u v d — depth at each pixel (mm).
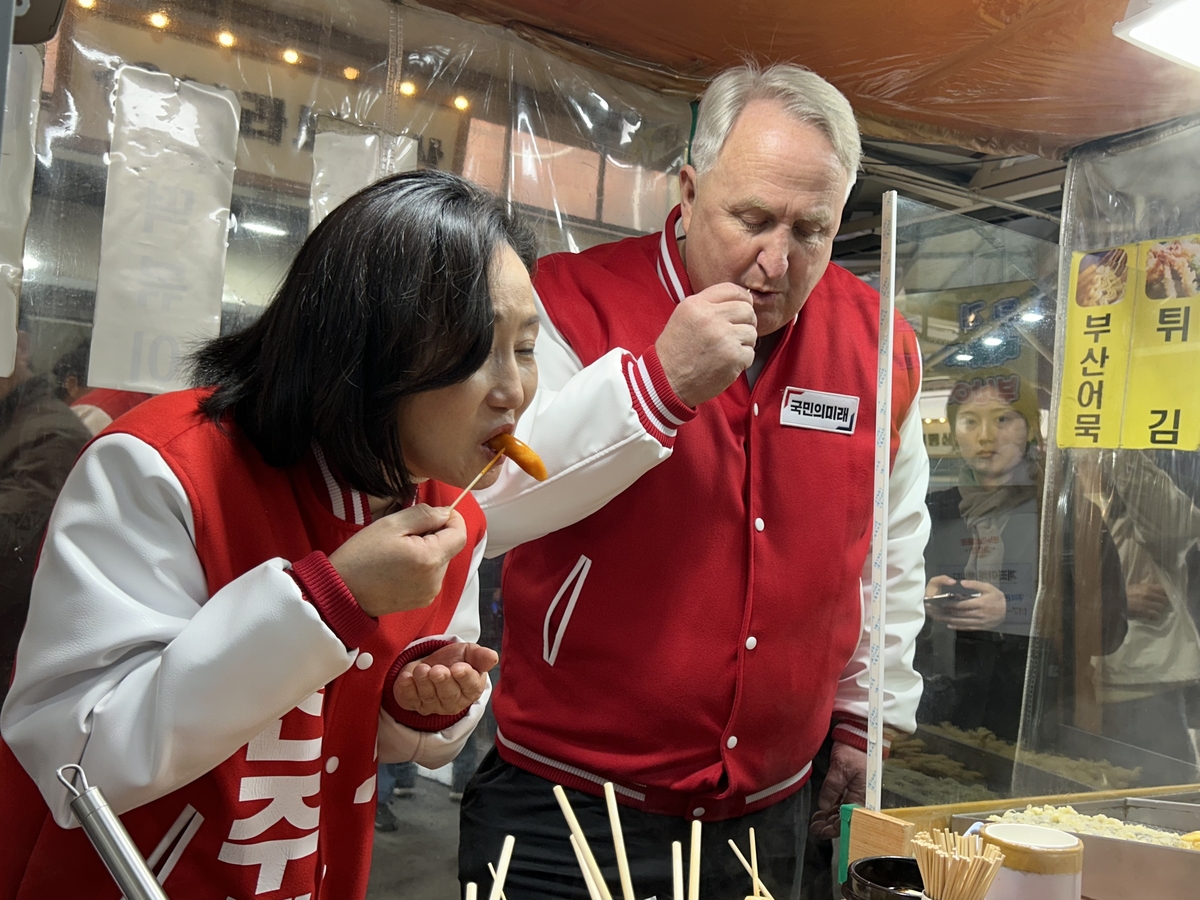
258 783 871
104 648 775
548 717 1430
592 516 1415
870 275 2730
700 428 1432
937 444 1258
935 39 1800
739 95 1419
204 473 837
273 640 760
